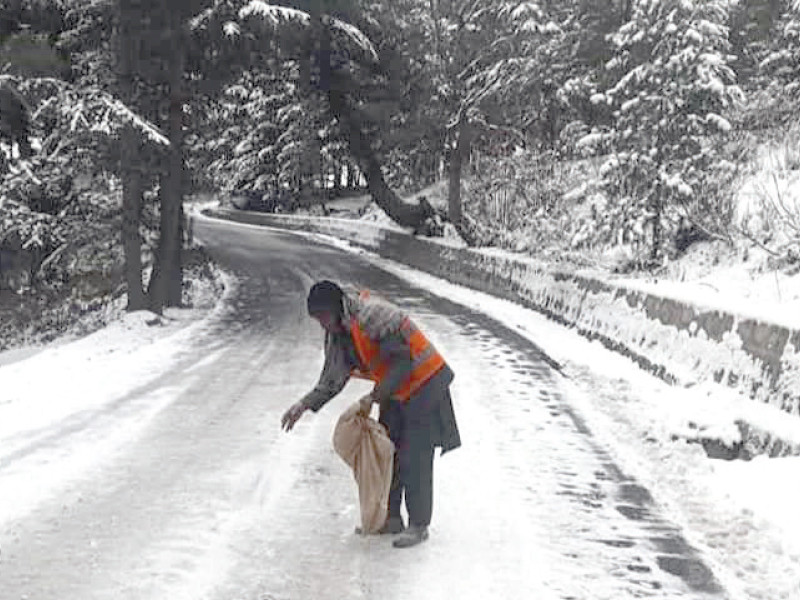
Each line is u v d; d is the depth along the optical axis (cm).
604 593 493
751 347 908
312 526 590
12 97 1661
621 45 1836
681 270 1670
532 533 582
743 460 779
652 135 1747
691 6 1725
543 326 1556
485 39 2836
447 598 484
